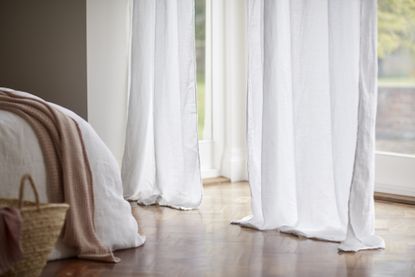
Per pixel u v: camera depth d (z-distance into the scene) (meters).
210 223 4.52
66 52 5.35
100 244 3.68
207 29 5.97
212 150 6.08
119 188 3.87
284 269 3.53
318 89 4.14
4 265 2.98
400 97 5.05
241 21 5.96
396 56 5.04
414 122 5.00
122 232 3.83
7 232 2.97
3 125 3.57
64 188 3.63
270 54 4.28
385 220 4.53
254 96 4.43
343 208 4.06
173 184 5.13
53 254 3.64
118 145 5.42
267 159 4.30
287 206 4.37
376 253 3.81
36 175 3.59
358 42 3.99
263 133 4.30
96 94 5.27
